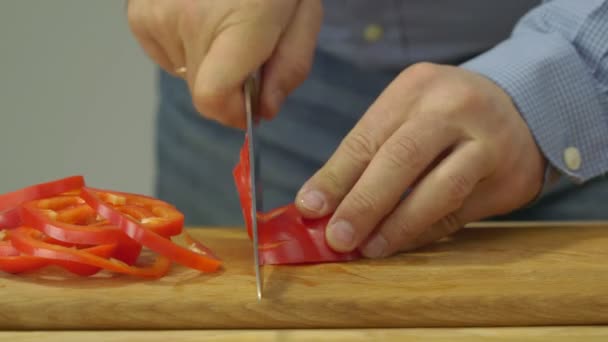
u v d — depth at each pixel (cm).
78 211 68
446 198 67
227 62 70
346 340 61
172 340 61
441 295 62
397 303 62
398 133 67
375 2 85
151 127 145
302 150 91
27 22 140
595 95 73
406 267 66
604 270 66
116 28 141
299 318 62
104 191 70
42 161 145
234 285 64
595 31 72
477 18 84
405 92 68
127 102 144
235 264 67
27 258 64
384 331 62
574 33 73
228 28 70
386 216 68
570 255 69
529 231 75
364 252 68
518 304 63
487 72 71
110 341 61
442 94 68
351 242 66
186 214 99
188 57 74
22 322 62
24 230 66
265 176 93
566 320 63
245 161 69
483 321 63
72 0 140
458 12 84
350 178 68
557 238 73
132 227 65
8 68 142
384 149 66
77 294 62
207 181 96
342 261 67
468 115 67
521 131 70
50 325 62
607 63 72
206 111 72
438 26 85
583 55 73
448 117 67
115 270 64
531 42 73
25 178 146
